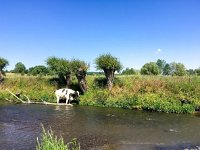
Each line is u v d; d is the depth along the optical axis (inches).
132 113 1347.2
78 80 1761.8
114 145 774.5
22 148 715.4
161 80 1654.8
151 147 764.6
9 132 898.7
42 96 1802.4
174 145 786.8
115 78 1817.2
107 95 1648.6
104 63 1686.8
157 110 1423.5
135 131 954.1
